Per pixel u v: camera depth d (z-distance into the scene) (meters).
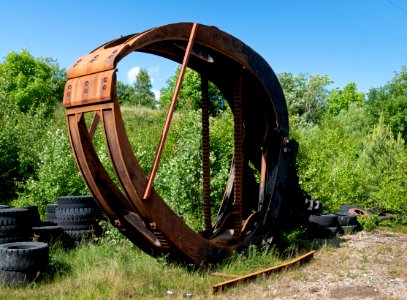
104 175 7.47
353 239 11.21
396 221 13.52
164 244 7.39
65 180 12.85
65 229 10.12
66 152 13.13
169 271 7.50
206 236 8.78
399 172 15.98
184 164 11.29
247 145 9.73
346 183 15.72
